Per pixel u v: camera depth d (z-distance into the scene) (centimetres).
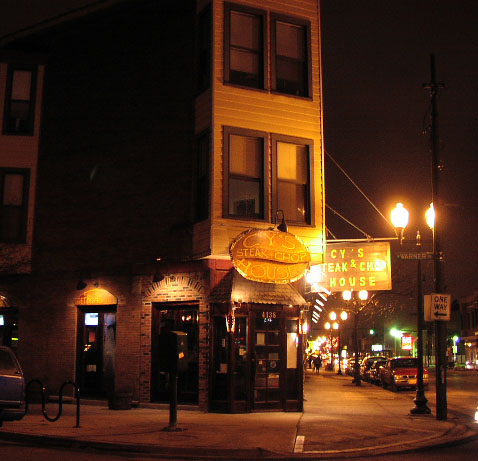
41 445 1280
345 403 2366
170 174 1958
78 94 2183
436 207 1778
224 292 1783
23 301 2173
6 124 2234
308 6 2000
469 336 8975
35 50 2266
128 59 2097
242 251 1756
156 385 1925
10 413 1430
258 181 1859
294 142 1917
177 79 1994
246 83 1891
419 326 1970
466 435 1448
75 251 2109
